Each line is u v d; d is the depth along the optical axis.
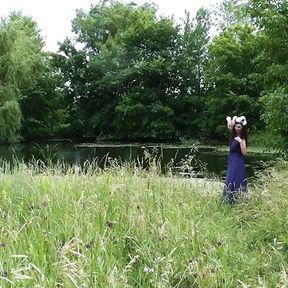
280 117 9.20
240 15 10.54
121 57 40.34
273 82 10.29
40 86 40.62
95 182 5.94
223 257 3.81
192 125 37.72
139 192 5.50
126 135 38.97
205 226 4.66
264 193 5.88
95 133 41.91
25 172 6.23
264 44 10.10
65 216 4.20
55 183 5.84
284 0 9.87
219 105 32.25
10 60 27.73
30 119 39.91
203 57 39.72
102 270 3.16
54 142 36.78
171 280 3.39
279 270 3.74
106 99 41.19
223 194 6.86
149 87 39.56
